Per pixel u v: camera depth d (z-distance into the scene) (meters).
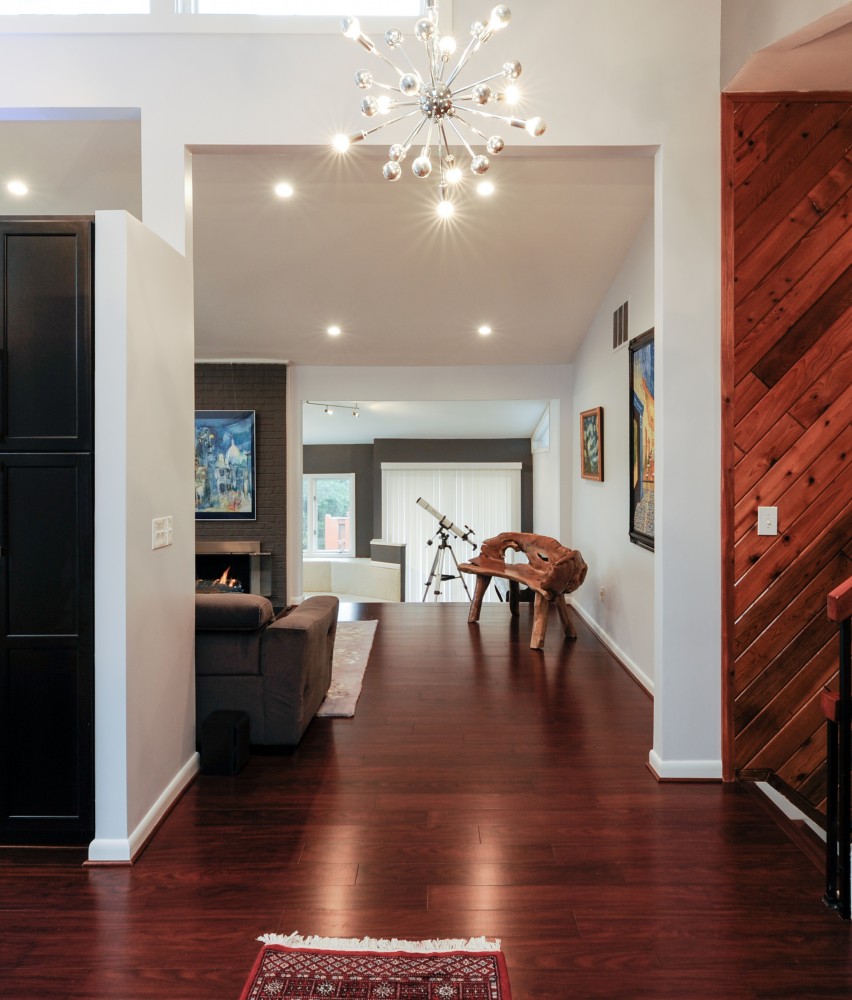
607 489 5.77
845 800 2.22
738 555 3.17
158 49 3.16
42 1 3.27
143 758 2.69
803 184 3.13
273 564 7.33
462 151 3.31
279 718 3.47
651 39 3.15
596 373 6.21
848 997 1.88
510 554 10.73
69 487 2.58
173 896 2.32
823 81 3.03
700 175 3.16
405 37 3.18
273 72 3.17
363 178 4.59
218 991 1.89
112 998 1.86
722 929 2.15
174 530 3.03
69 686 2.60
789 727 3.18
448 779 3.21
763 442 3.17
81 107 3.15
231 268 5.61
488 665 5.14
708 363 3.17
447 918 2.20
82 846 2.61
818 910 2.25
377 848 2.62
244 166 4.47
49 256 2.57
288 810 2.91
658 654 3.23
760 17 2.79
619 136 3.16
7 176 4.53
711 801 3.00
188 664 3.23
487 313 6.28
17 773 2.61
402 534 10.91
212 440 7.30
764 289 3.15
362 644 5.70
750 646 3.19
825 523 3.16
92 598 2.57
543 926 2.16
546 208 4.84
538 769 3.33
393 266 5.58
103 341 2.53
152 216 3.16
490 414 9.70
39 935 2.12
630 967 1.98
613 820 2.83
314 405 9.38
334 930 2.14
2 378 2.58
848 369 3.15
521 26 3.17
